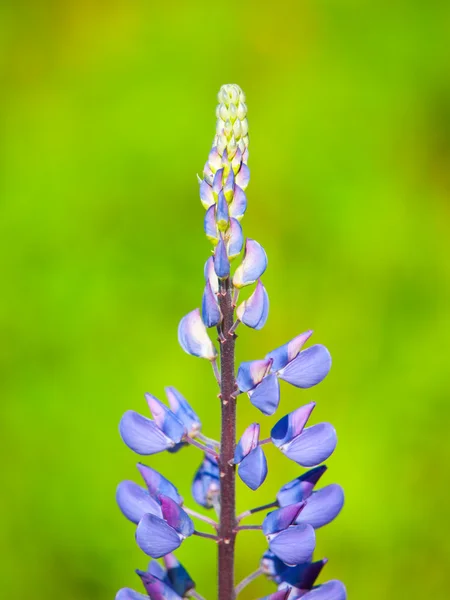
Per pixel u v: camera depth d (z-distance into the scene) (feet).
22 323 2.90
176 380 2.80
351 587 2.76
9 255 2.94
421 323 2.93
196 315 1.60
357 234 2.98
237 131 1.57
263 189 3.07
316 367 1.58
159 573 1.65
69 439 2.80
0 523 2.80
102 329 2.87
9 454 2.83
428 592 2.81
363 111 3.10
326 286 2.97
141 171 3.00
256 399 1.54
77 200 2.99
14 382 2.86
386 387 2.86
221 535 1.59
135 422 1.60
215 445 1.62
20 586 2.80
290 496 1.60
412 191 3.06
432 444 2.83
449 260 3.02
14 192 3.02
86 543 2.74
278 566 1.61
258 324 1.56
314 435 1.58
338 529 2.75
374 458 2.79
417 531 2.79
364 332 2.93
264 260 1.56
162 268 2.93
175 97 3.07
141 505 1.59
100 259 2.93
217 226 1.56
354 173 3.04
